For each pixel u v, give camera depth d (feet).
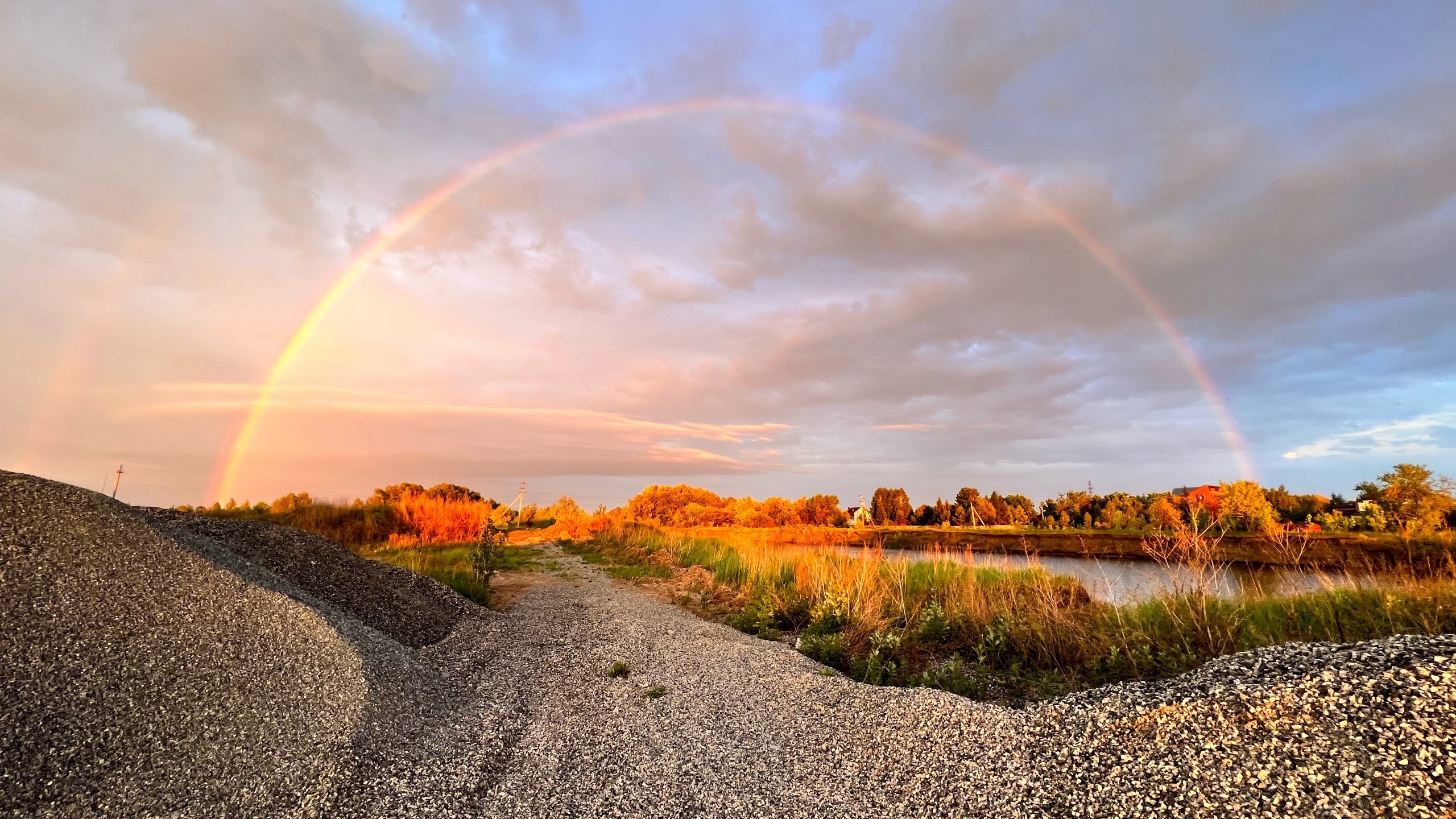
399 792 13.01
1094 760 13.12
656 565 57.11
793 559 44.98
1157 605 25.05
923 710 17.30
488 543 40.68
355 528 63.46
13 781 11.19
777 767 15.53
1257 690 12.92
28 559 16.49
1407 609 21.67
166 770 12.29
